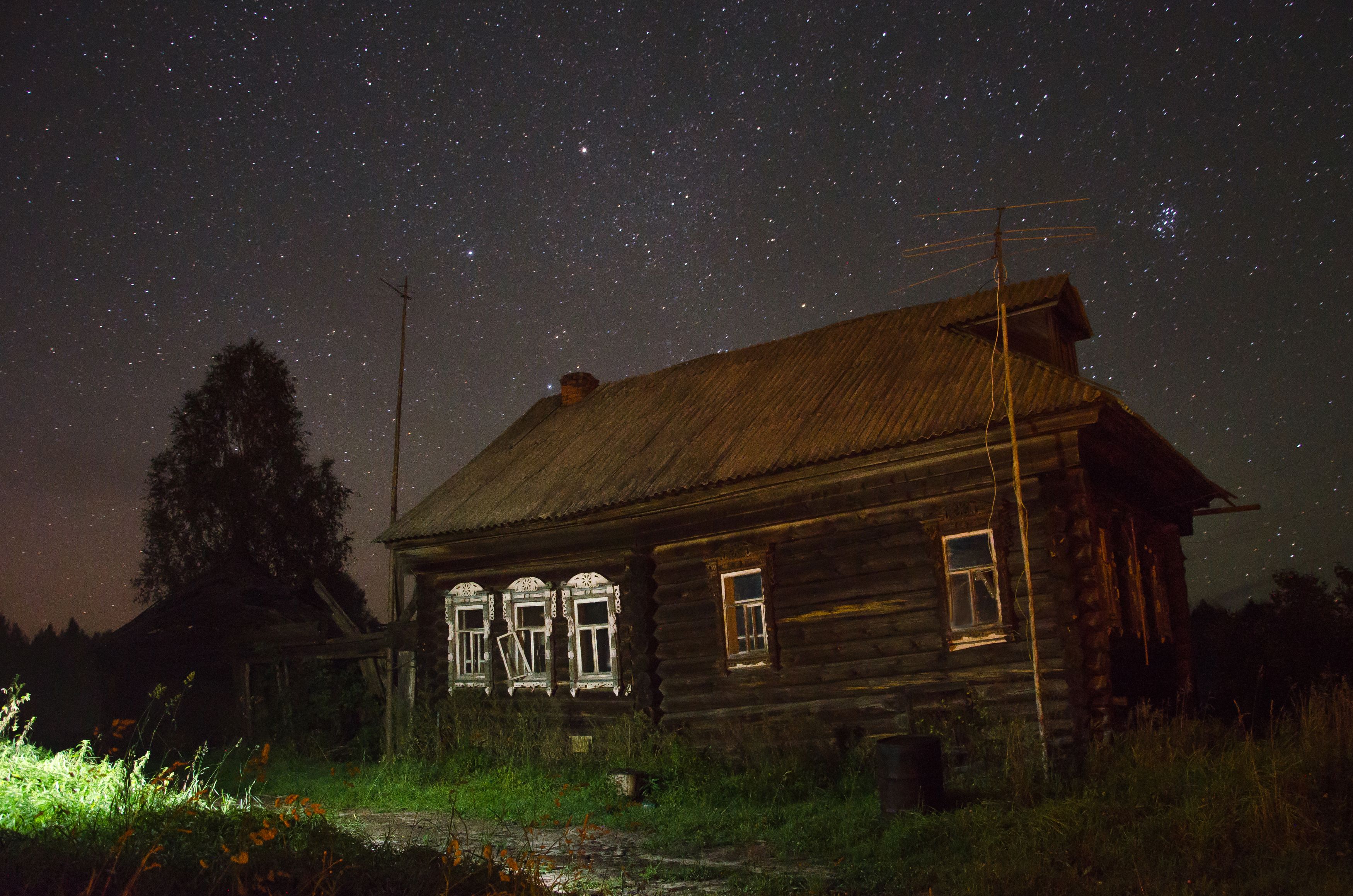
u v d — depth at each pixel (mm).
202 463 29531
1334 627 15555
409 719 16859
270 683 19250
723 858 8922
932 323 16062
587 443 18141
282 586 20375
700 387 18281
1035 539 11633
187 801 8305
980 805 9242
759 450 14227
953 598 12289
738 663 13891
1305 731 9031
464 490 18516
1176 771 9109
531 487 17125
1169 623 15516
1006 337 11969
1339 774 7906
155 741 18469
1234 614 17281
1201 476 15445
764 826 10039
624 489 15180
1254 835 7219
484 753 15117
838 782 11641
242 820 7480
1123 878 6816
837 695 12914
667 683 14586
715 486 14000
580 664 15695
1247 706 15562
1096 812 8250
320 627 18469
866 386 14758
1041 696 10523
